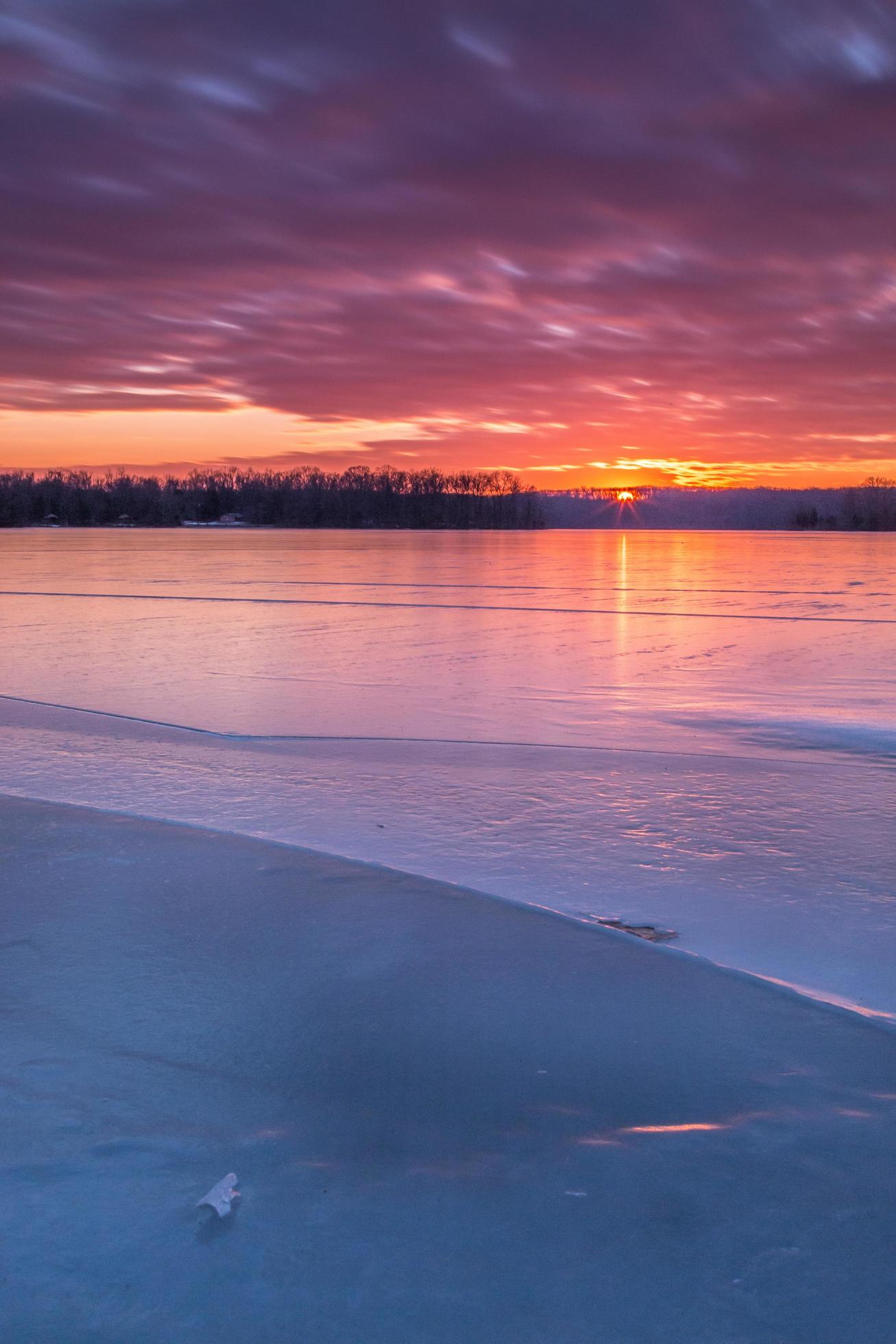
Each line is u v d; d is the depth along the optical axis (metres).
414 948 3.94
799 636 18.59
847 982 3.92
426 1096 2.84
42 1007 3.37
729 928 4.47
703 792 7.04
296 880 4.75
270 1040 3.16
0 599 26.91
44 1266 2.09
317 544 80.00
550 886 5.00
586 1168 2.48
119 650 15.95
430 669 13.95
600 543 90.88
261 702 11.03
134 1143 2.56
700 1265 2.12
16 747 8.34
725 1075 2.96
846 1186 2.40
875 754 8.46
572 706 10.98
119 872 4.82
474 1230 2.23
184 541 87.62
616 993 3.56
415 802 6.68
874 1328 1.94
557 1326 1.95
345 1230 2.22
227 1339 1.90
